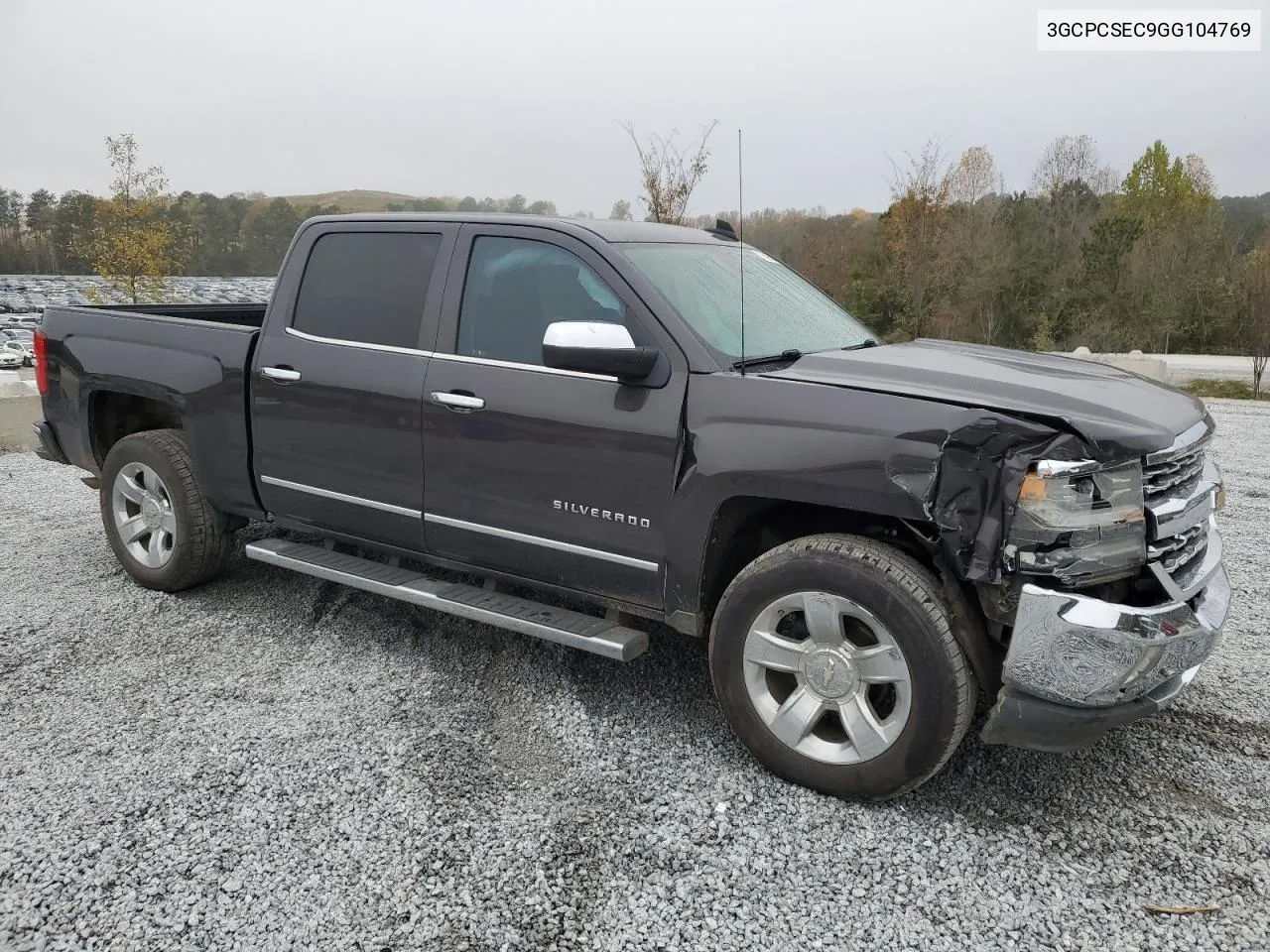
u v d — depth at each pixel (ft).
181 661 12.75
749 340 10.80
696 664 12.84
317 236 13.17
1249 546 18.76
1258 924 7.73
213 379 13.76
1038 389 9.04
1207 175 165.68
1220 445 31.55
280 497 13.55
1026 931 7.66
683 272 11.35
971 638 8.91
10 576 16.19
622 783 9.83
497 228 11.69
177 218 76.13
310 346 12.87
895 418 8.76
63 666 12.54
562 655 13.08
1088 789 9.80
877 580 8.84
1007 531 8.29
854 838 8.91
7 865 8.32
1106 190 161.07
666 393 10.06
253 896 7.94
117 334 15.10
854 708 9.29
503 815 9.21
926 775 8.98
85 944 7.36
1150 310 108.88
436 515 11.93
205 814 9.14
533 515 11.07
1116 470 8.21
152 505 14.98
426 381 11.68
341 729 10.92
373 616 14.46
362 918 7.70
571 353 9.79
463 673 12.48
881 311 112.16
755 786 9.80
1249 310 88.07
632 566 10.47
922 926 7.71
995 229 115.55
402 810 9.26
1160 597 8.77
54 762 10.11
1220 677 12.54
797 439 9.16
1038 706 8.53
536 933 7.57
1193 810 9.43
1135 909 7.93
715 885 8.21
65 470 25.45
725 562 10.44
